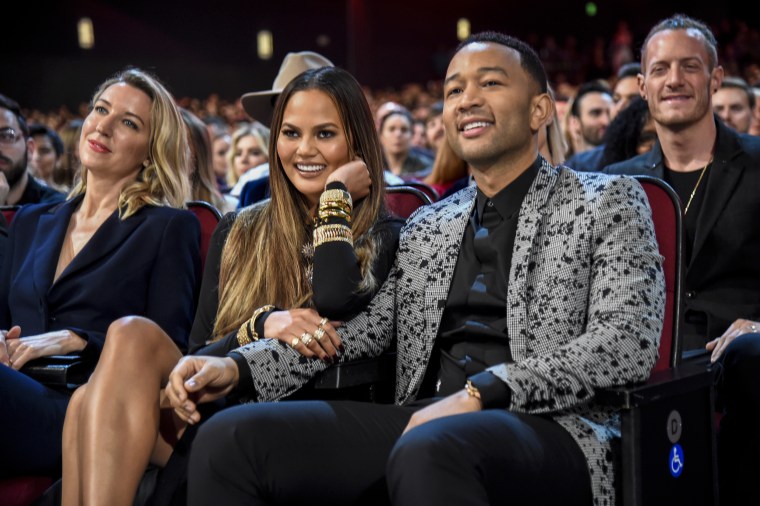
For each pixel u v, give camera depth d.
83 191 2.60
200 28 20.08
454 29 20.81
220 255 2.14
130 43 19.61
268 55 20.58
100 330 2.35
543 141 3.12
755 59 13.48
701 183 2.54
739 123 4.39
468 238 1.90
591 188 1.81
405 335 1.93
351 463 1.64
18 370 2.11
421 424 1.54
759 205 2.44
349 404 1.74
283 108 2.09
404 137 5.99
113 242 2.41
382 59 20.52
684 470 1.68
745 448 1.98
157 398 1.81
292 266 2.05
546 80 1.91
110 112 2.49
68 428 1.81
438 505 1.42
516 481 1.53
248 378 1.79
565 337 1.73
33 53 18.97
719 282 2.46
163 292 2.35
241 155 5.47
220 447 1.57
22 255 2.51
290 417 1.64
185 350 2.23
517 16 20.55
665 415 1.63
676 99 2.53
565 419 1.67
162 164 2.54
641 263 1.71
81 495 1.73
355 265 1.92
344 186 1.98
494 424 1.55
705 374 1.73
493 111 1.83
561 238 1.77
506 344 1.79
